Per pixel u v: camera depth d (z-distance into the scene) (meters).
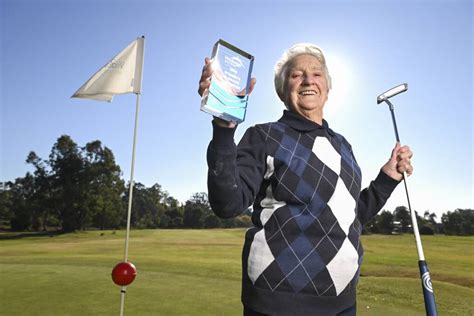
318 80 1.80
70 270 8.98
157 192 71.88
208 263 11.35
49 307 5.27
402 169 2.06
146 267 9.84
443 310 5.56
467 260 14.59
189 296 5.99
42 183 53.47
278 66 1.91
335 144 1.79
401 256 16.38
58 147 53.25
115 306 5.32
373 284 7.46
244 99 1.45
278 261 1.49
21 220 53.00
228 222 70.31
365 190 2.11
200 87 1.39
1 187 56.56
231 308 5.25
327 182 1.59
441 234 37.19
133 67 5.17
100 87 5.20
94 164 54.00
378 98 2.38
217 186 1.43
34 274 8.31
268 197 1.61
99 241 30.31
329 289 1.52
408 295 6.39
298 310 1.46
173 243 26.94
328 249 1.52
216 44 1.42
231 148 1.45
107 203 53.03
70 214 52.12
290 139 1.65
